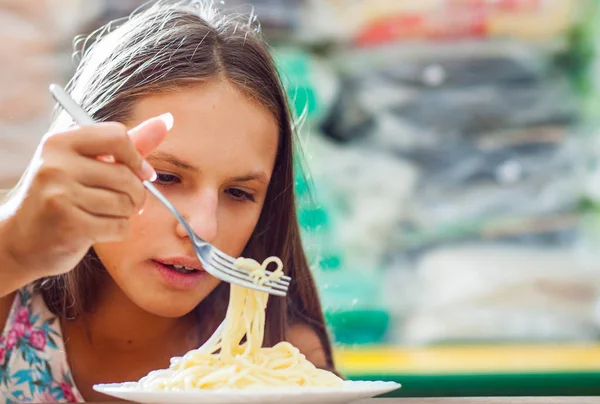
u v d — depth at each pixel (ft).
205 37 4.56
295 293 5.47
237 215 4.36
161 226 4.09
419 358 10.90
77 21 11.37
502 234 12.25
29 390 5.01
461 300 11.66
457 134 12.44
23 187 3.39
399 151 12.41
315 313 5.58
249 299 3.87
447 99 12.42
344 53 12.43
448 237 12.25
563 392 10.59
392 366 10.60
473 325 11.44
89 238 3.26
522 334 11.35
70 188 3.15
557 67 12.49
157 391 2.94
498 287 11.70
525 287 11.70
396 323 11.51
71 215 3.16
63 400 5.03
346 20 12.30
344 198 12.14
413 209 12.25
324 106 12.19
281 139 4.93
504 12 12.33
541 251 12.14
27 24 11.07
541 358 10.86
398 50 12.39
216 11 5.53
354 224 12.06
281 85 4.83
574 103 12.44
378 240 12.10
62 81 11.25
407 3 12.29
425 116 12.43
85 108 4.64
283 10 12.20
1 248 3.33
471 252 12.12
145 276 4.21
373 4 12.30
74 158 3.17
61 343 5.04
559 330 11.39
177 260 4.10
